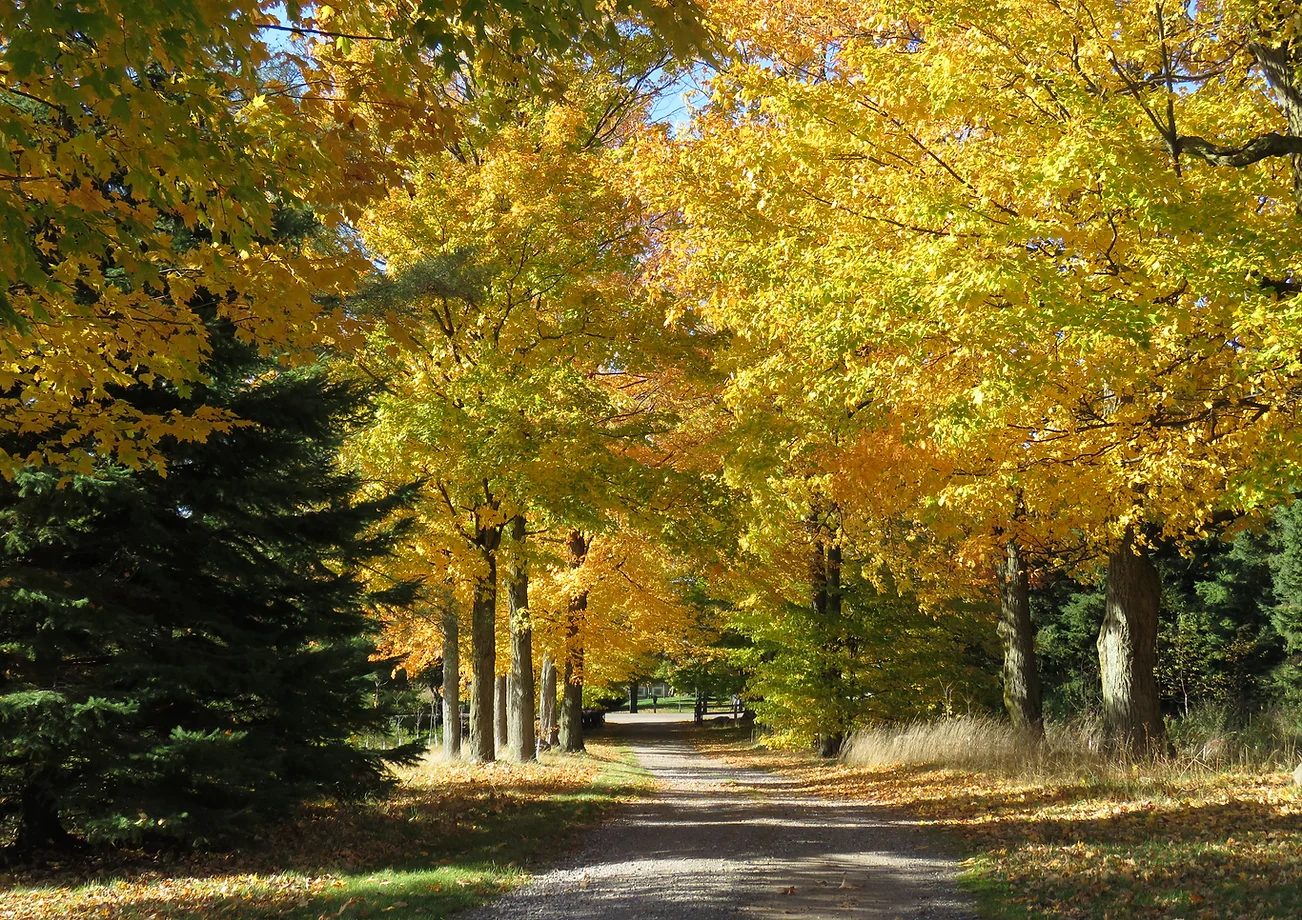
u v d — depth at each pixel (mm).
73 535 9836
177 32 4125
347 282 6039
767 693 23859
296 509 11688
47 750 8828
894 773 17781
